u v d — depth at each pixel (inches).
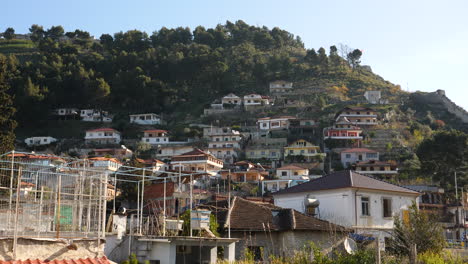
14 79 5994.1
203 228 918.4
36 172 721.6
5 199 677.3
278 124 5447.8
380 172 4104.3
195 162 4077.3
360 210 1359.5
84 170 706.8
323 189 1406.3
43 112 6013.8
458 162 3853.3
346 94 6747.1
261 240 1107.9
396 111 5944.9
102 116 6299.2
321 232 1131.3
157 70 7480.3
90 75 6722.4
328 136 4948.3
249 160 4891.7
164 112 6683.1
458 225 2448.3
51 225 690.2
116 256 844.6
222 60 7632.9
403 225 1118.4
